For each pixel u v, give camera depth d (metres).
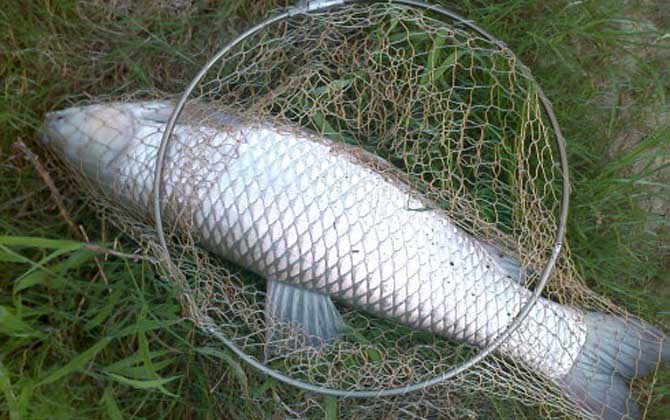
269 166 0.72
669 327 0.82
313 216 0.72
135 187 0.73
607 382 0.77
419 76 0.77
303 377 0.76
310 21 0.77
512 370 0.76
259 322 0.76
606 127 0.83
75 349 0.75
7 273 0.75
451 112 0.78
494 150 0.79
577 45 0.83
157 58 0.79
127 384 0.72
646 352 0.77
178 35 0.79
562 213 0.73
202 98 0.76
